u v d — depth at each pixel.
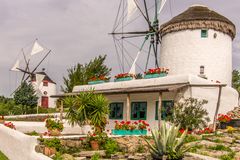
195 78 24.62
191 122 21.81
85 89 32.53
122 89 27.23
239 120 23.95
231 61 32.91
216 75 30.88
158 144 14.47
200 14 31.19
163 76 26.78
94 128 19.20
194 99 22.55
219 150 17.34
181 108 22.48
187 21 30.89
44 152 15.34
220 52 31.22
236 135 20.72
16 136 16.61
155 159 14.61
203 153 16.56
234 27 32.84
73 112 19.34
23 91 50.16
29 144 14.94
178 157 14.38
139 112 26.55
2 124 21.53
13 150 16.89
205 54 30.66
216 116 24.05
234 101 28.41
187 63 30.89
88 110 18.98
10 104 50.44
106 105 19.25
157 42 35.06
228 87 27.72
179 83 24.45
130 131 20.52
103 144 17.56
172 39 31.95
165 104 24.88
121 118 27.91
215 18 30.83
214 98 25.86
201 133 21.38
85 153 16.14
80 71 46.50
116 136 19.16
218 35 31.19
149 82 26.81
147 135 19.98
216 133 21.38
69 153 16.30
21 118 37.72
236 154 16.58
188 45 30.95
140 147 17.34
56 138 17.00
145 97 26.23
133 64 30.69
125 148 17.17
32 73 65.12
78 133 24.81
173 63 31.72
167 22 32.91
